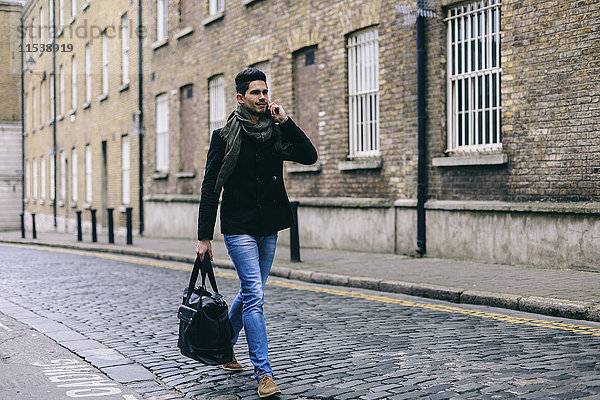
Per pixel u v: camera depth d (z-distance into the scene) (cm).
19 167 4191
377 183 1368
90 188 3053
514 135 1096
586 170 994
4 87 4203
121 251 1734
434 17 1230
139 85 2414
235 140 477
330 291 966
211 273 491
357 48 1434
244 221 484
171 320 771
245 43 1802
